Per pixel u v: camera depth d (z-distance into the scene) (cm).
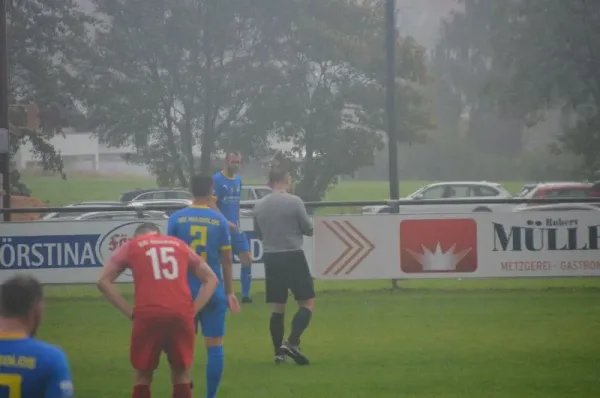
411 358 3872
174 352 2498
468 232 5925
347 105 13675
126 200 12825
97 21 13425
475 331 4541
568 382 3372
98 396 3269
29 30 13200
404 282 6719
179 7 12681
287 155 13462
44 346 1555
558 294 5959
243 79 12925
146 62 13062
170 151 13388
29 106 8231
